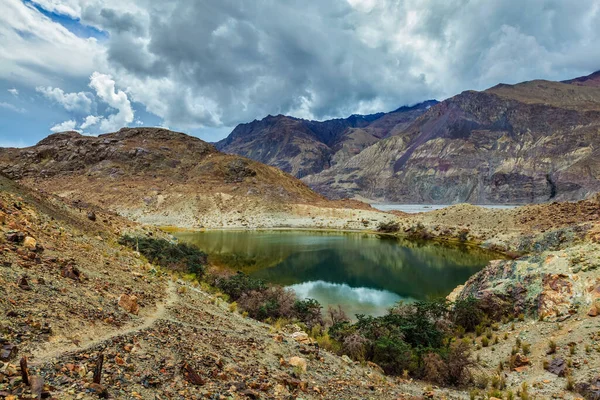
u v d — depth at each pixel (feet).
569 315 65.05
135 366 24.20
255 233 326.85
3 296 26.13
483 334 73.41
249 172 511.40
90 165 499.10
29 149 520.01
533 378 50.11
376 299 127.44
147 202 392.68
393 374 54.49
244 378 29.37
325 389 34.27
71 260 44.55
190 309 48.83
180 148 568.41
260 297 91.15
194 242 264.72
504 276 90.12
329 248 246.88
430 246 261.03
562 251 83.20
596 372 45.32
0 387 16.55
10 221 47.44
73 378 19.70
